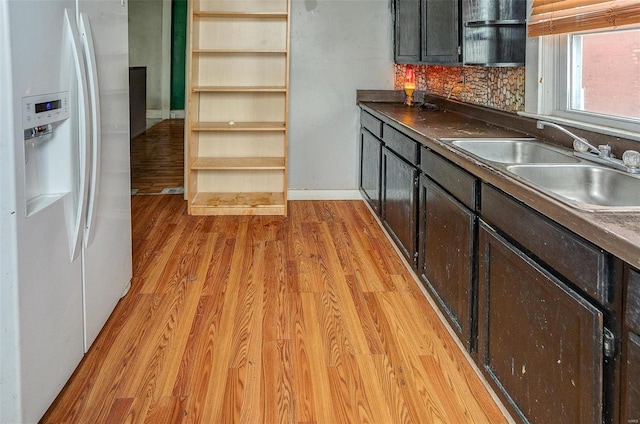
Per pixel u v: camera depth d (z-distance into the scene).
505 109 3.03
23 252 1.54
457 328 2.20
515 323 1.63
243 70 4.72
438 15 3.37
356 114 4.95
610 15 1.90
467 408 1.87
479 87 3.43
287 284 3.00
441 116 3.62
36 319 1.64
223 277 3.10
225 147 4.84
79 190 1.94
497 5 2.81
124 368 2.09
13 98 1.45
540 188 1.49
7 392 1.53
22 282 1.53
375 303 2.75
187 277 3.09
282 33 4.71
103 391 1.94
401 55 4.40
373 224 4.27
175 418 1.79
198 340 2.33
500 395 1.76
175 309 2.65
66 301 1.90
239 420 1.79
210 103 4.76
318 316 2.60
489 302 1.85
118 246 2.59
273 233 4.00
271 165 4.46
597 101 2.26
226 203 4.52
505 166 1.83
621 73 2.10
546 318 1.42
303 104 4.89
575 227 1.24
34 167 1.78
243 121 4.82
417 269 2.90
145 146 8.17
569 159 2.05
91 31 2.08
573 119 2.37
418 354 2.24
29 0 1.55
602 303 1.17
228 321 2.53
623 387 1.12
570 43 2.39
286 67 4.41
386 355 2.23
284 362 2.16
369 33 4.83
